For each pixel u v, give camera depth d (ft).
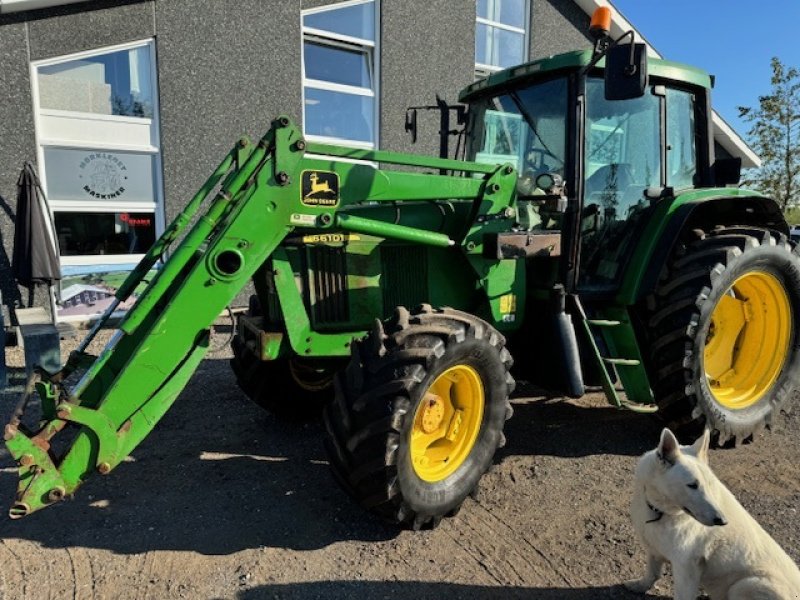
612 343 13.10
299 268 11.34
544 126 13.29
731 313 14.34
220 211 9.87
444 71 32.91
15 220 22.07
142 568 8.84
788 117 63.16
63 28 23.49
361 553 9.30
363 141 31.27
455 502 10.09
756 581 6.85
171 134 26.11
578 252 12.09
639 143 13.66
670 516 7.48
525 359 13.28
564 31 37.60
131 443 9.27
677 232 12.80
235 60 26.96
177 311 9.55
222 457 12.73
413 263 12.07
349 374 9.70
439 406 10.23
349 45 30.27
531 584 8.64
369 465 9.13
